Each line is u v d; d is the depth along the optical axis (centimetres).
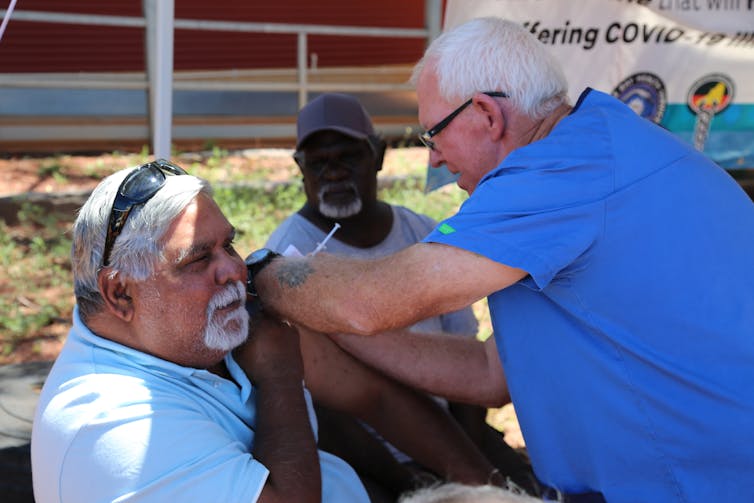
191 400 186
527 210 174
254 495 173
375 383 245
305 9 1218
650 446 182
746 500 181
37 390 287
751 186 616
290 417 195
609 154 179
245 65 1212
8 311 525
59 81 873
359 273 191
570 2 404
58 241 635
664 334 178
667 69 416
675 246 176
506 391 237
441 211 689
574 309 180
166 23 311
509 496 135
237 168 819
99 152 879
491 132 197
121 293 181
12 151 874
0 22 800
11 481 229
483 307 541
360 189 298
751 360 178
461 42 196
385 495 251
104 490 169
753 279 182
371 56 1273
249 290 204
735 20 410
